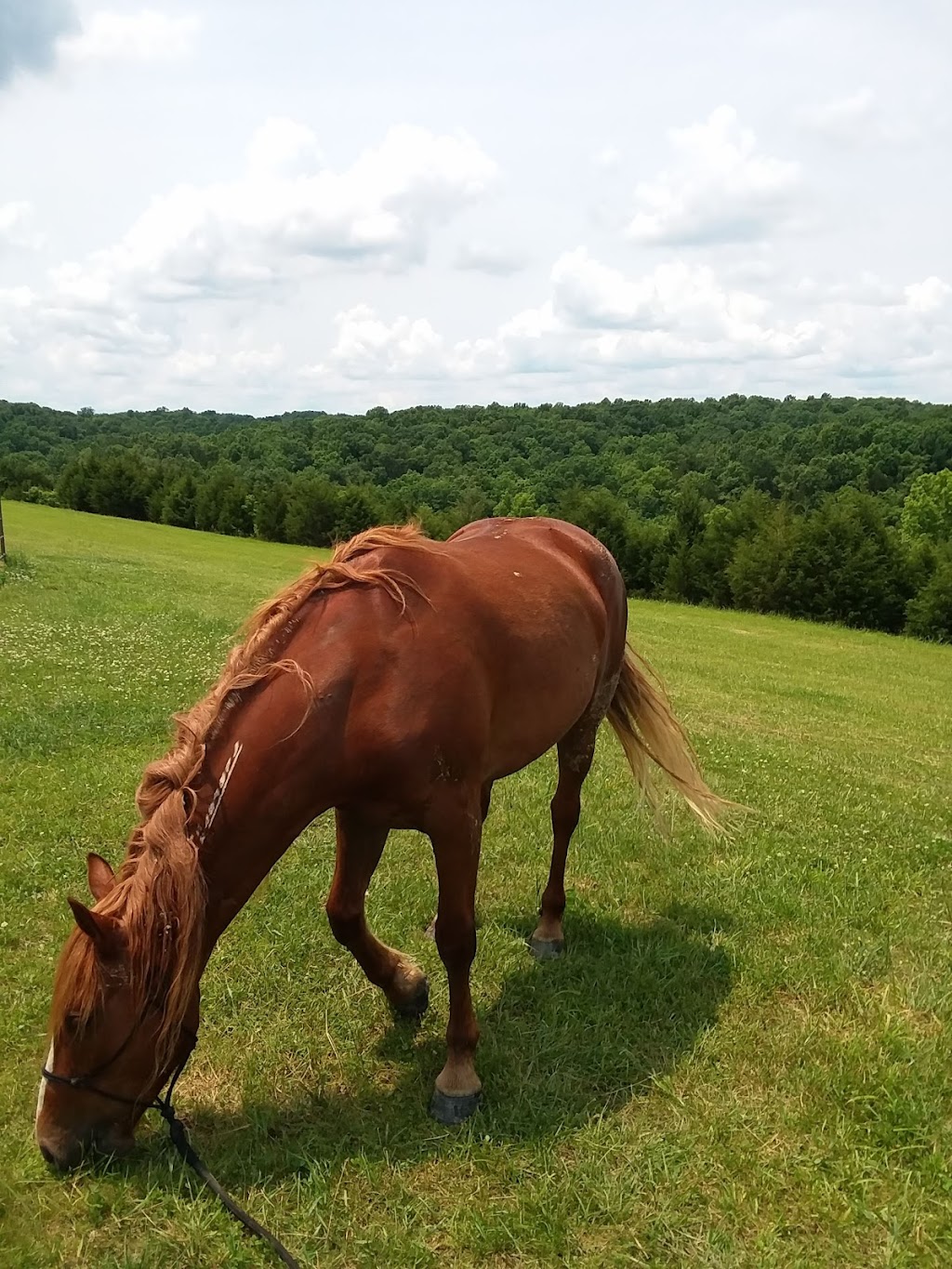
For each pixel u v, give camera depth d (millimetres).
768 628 27141
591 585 4215
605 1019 3562
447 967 3045
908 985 3943
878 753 9445
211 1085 3094
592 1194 2664
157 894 2451
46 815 5098
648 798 4859
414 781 2877
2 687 7879
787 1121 3010
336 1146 2816
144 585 18219
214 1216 2518
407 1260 2428
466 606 3121
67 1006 2426
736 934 4320
